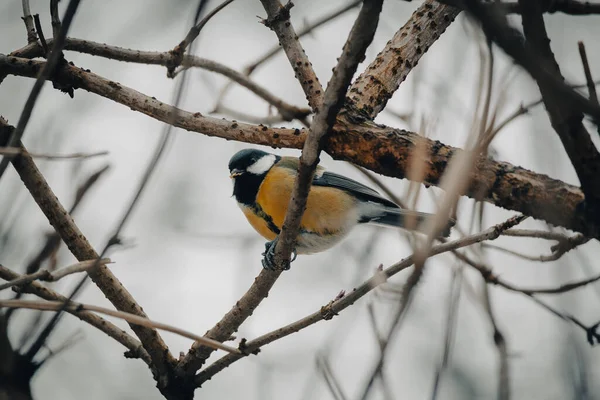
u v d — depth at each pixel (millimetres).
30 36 7109
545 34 4562
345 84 5055
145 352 6973
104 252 4242
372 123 6191
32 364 5184
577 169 5145
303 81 6641
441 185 5887
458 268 5055
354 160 6148
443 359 4137
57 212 6273
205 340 4797
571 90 3852
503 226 5582
